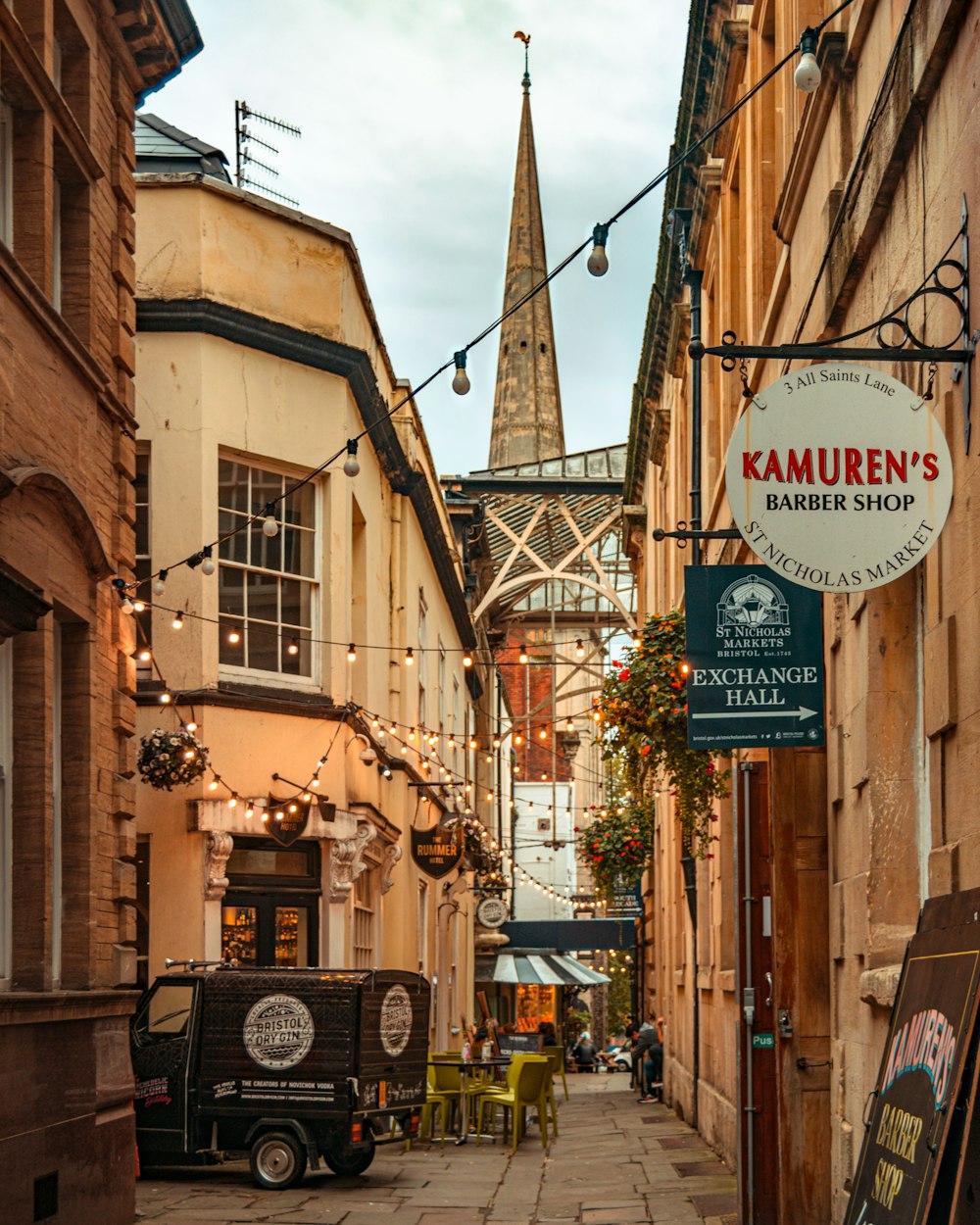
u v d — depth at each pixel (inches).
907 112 320.5
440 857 938.1
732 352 313.7
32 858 419.2
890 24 356.5
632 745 602.2
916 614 362.3
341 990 585.3
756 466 302.5
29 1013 402.9
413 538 1012.5
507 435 4429.1
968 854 287.7
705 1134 790.5
